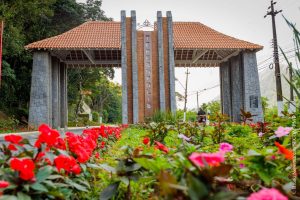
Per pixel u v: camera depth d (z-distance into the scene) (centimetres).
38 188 187
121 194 278
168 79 2700
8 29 2677
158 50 2709
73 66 3206
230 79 3034
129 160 250
